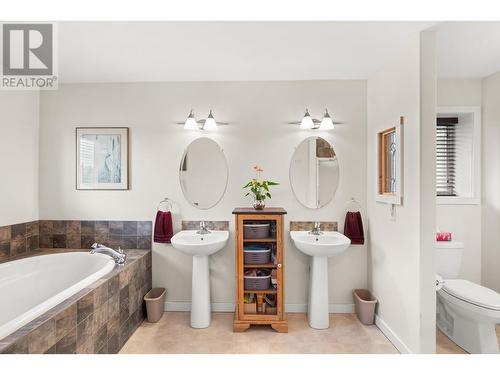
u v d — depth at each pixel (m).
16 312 2.39
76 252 2.81
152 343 2.43
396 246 2.39
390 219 2.49
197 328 2.69
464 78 2.96
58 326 1.62
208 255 2.83
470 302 2.19
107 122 3.06
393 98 2.43
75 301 1.78
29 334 1.42
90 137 3.05
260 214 2.65
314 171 3.04
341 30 2.04
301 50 2.35
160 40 2.17
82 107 3.06
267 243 2.76
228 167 3.05
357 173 3.02
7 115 2.69
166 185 3.07
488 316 2.11
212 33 2.08
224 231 3.01
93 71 2.76
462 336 2.34
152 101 3.05
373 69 2.74
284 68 2.72
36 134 3.03
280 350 2.33
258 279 2.68
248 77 2.94
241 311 2.65
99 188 3.06
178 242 2.63
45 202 3.09
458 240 2.99
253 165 3.04
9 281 2.39
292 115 3.04
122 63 2.59
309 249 2.61
